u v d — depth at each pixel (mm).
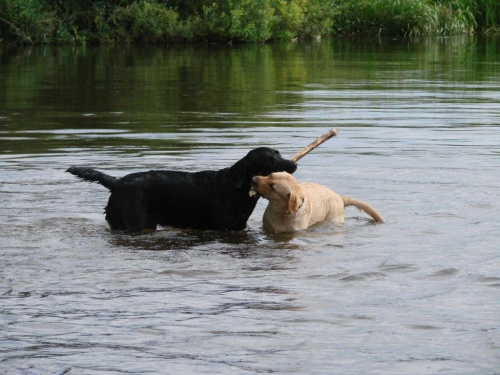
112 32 45000
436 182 12773
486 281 8125
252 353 6383
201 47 42719
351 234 10227
